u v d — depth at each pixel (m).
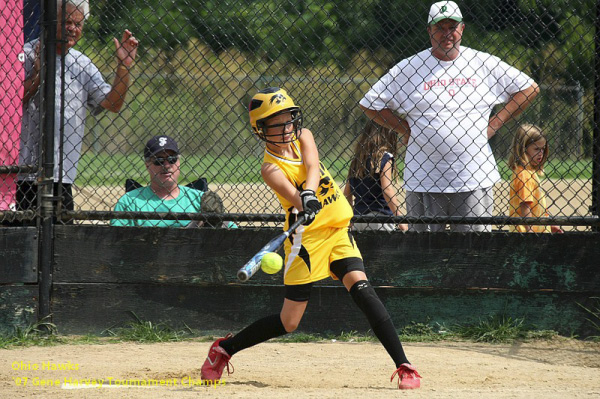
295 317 15.44
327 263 15.39
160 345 19.34
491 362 17.59
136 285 20.05
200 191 21.50
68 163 20.83
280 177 15.05
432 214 20.75
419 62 20.67
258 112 14.91
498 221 19.48
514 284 19.58
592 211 19.70
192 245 19.89
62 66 19.53
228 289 20.06
